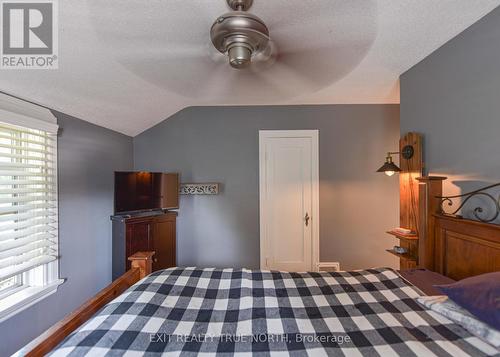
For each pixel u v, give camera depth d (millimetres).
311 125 3010
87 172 2346
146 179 2686
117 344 863
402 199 2010
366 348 858
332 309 1127
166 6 1242
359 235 2996
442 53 1650
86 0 1185
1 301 1630
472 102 1438
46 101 1861
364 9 1308
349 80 2217
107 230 2604
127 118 2625
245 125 3037
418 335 918
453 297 1006
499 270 1198
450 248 1478
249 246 3045
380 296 1230
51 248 1963
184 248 3061
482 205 1372
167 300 1173
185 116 3061
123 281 1414
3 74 1497
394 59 1830
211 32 1131
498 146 1297
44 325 1855
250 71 1937
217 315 1086
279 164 3033
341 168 3002
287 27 1407
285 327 997
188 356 831
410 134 1909
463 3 1284
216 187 3004
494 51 1314
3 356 1560
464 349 830
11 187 1751
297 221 3031
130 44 1532
